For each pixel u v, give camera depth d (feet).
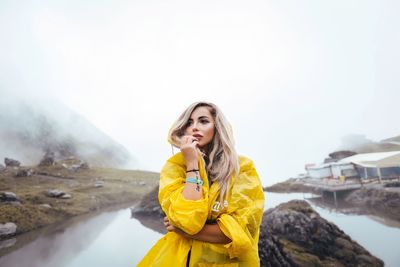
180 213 4.25
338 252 38.22
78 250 59.72
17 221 79.61
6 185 136.15
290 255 38.32
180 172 5.21
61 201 116.57
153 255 5.03
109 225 86.99
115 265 50.08
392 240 41.73
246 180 4.98
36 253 57.57
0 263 51.34
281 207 50.93
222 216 4.53
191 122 5.75
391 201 66.44
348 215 61.46
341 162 102.94
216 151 5.45
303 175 137.39
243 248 4.24
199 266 4.51
